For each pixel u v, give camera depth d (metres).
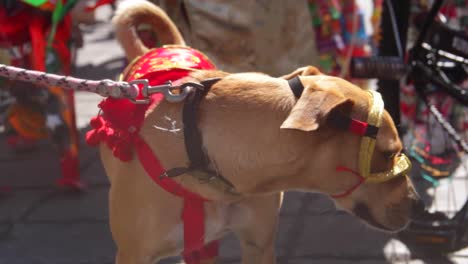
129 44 4.79
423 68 5.48
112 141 3.62
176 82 3.61
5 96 8.08
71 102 6.66
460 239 5.30
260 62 5.82
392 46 5.60
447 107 7.11
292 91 3.38
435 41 5.55
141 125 3.57
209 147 3.43
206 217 3.68
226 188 3.50
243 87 3.45
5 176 7.31
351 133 3.26
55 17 5.90
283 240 5.65
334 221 5.92
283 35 5.88
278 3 5.78
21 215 6.37
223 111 3.42
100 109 3.87
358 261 5.27
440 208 5.97
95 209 6.45
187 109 3.46
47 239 5.89
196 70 3.71
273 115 3.33
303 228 5.84
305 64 5.96
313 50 5.98
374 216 3.51
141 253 3.75
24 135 7.17
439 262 5.20
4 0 6.10
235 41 5.74
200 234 3.63
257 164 3.37
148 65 3.98
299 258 5.36
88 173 7.31
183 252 3.86
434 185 6.33
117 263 3.87
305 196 6.45
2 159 7.81
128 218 3.71
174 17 5.81
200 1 5.67
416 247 5.41
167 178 3.53
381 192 3.45
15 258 5.58
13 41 6.34
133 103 3.57
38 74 3.45
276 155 3.32
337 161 3.30
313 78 3.45
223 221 3.78
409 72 5.54
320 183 3.39
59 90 6.49
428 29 5.43
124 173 3.68
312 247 5.52
